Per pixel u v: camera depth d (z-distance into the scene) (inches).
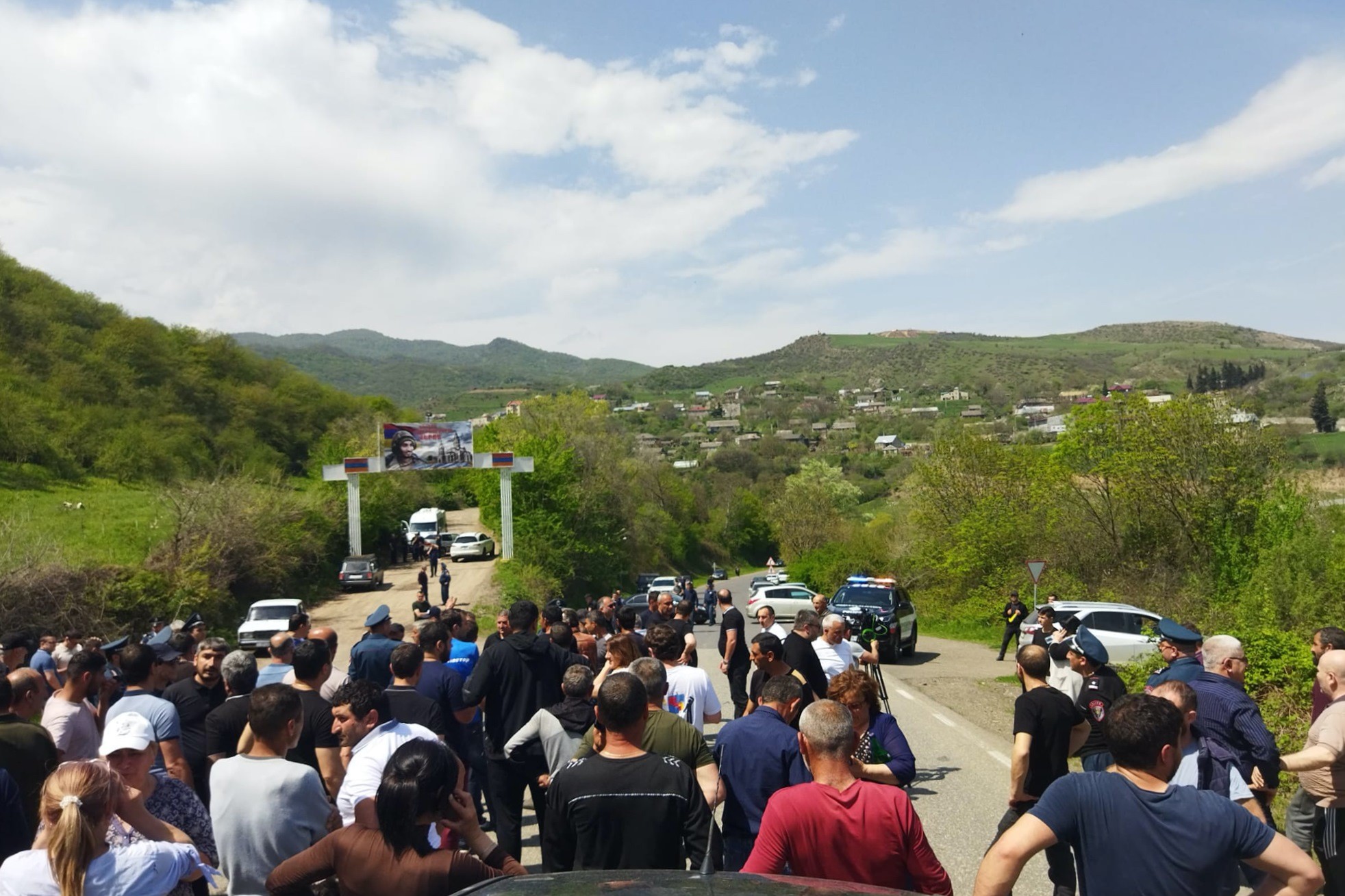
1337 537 859.4
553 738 223.8
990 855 126.0
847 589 916.6
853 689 205.2
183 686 248.1
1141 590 1060.5
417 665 230.1
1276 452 1035.9
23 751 190.7
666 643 256.2
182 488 1352.1
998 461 1486.2
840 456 6378.0
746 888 114.9
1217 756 207.0
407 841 135.0
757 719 193.0
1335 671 212.1
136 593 990.4
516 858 244.4
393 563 2068.2
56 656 350.6
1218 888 121.2
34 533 1038.4
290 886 139.3
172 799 185.9
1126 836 122.2
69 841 129.3
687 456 7047.2
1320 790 207.2
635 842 159.6
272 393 3324.3
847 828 141.3
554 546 1903.3
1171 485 1065.5
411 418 4515.3
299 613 308.5
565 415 2407.7
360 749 181.3
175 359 2945.4
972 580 1435.8
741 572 3764.8
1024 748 221.8
